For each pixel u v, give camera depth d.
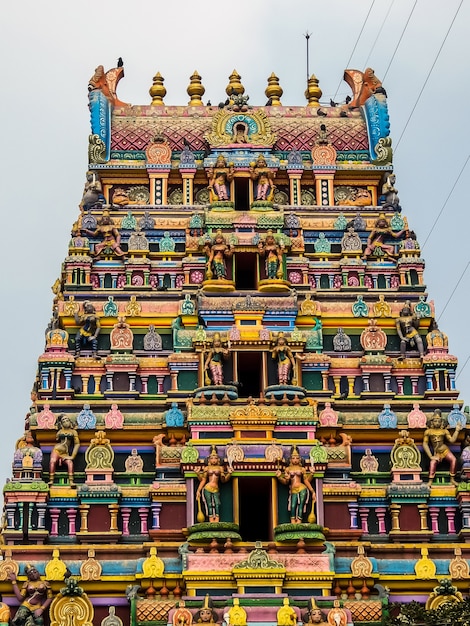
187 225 67.62
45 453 61.09
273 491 58.56
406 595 57.38
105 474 59.88
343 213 68.81
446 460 61.09
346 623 55.31
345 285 66.44
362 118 72.19
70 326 64.81
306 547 57.44
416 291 66.44
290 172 69.62
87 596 56.72
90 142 70.06
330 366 63.53
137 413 61.69
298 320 64.81
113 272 66.44
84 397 62.94
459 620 54.31
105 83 73.06
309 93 74.81
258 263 65.69
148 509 59.28
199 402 60.44
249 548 57.31
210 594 56.28
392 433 61.50
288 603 55.38
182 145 70.56
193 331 63.75
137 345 64.44
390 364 63.69
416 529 59.50
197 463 58.84
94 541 58.69
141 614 55.84
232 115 70.12
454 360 63.69
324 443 60.97
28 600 56.31
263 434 59.53
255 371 63.47
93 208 68.62
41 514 58.78
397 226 68.06
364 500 59.75
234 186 68.31
